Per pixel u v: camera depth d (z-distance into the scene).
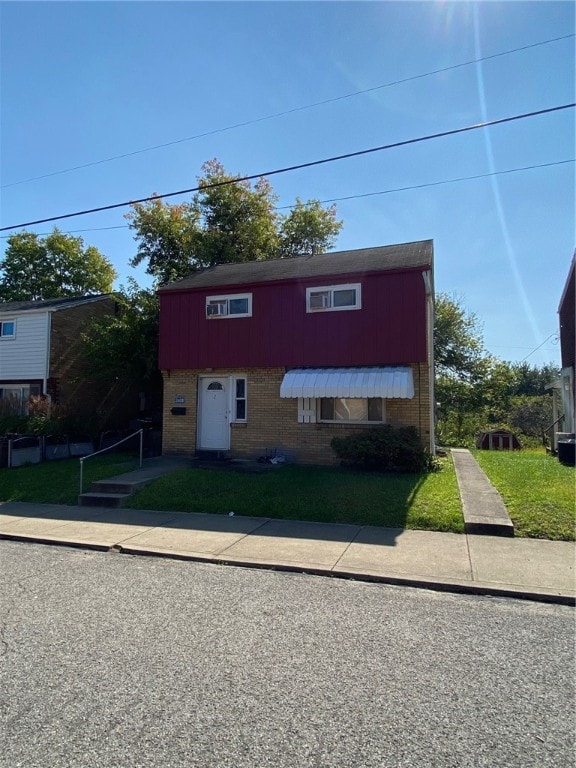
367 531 8.39
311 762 2.94
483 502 9.52
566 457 14.46
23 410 18.39
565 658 4.27
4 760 2.95
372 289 14.02
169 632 4.77
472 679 3.90
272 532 8.40
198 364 15.71
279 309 14.94
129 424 23.69
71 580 6.38
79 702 3.57
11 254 38.91
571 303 20.27
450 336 32.78
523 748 3.07
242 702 3.57
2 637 4.67
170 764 2.92
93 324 20.91
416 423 13.72
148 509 10.27
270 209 28.55
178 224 26.47
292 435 14.77
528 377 50.78
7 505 11.07
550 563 6.72
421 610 5.38
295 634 4.73
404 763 2.93
